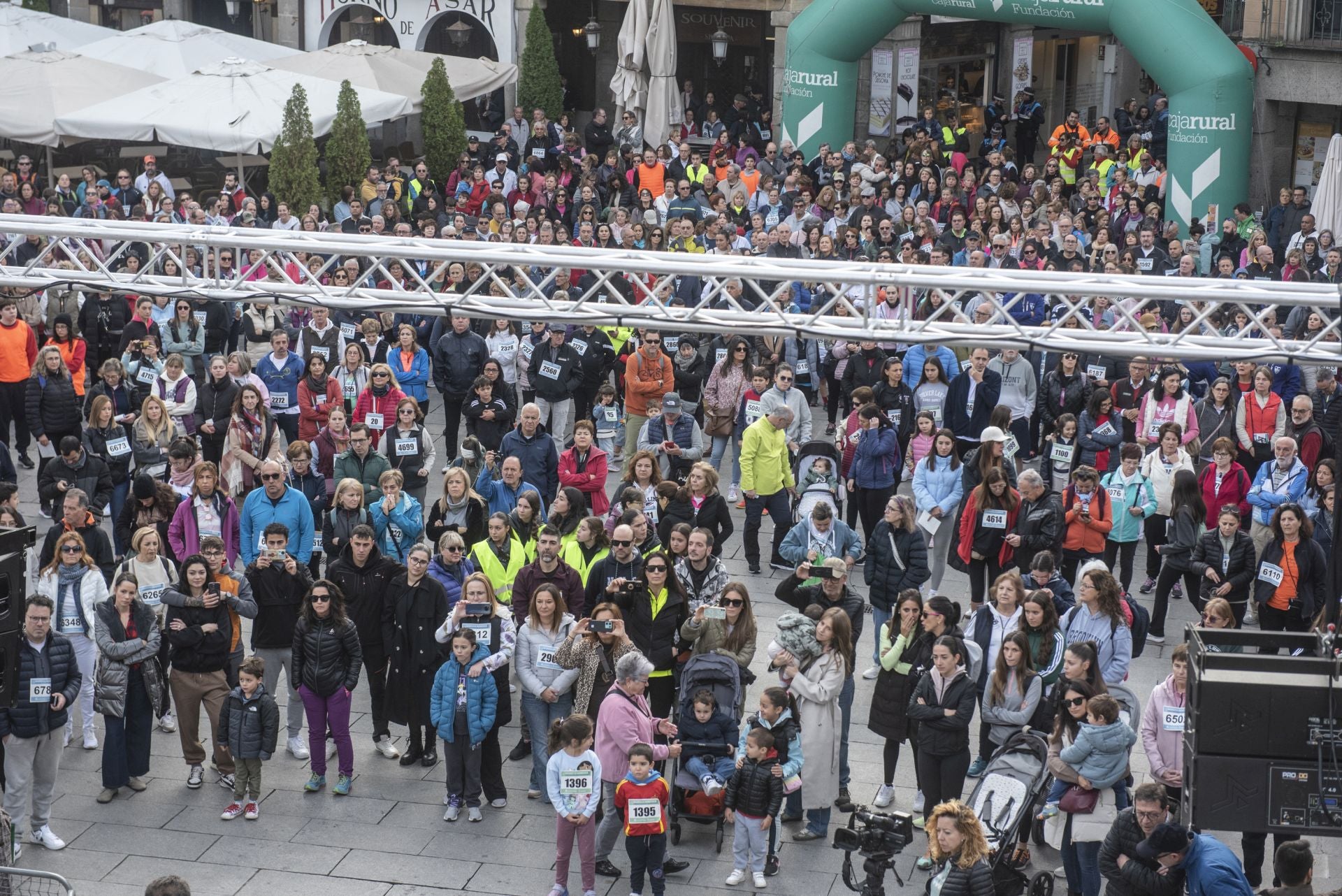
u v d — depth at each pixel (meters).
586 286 23.84
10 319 21.27
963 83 39.16
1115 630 13.71
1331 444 19.31
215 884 12.86
